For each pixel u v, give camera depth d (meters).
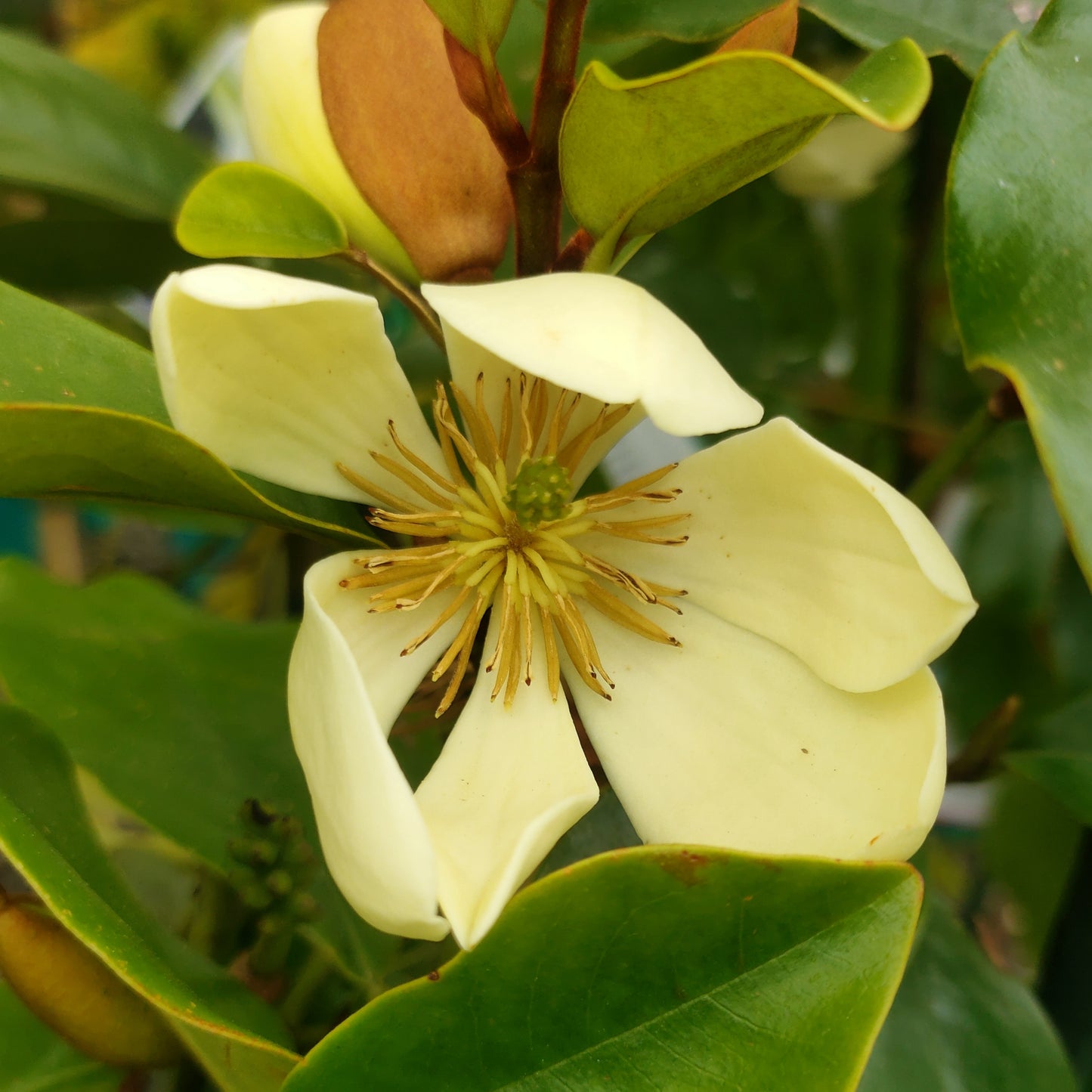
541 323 0.18
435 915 0.17
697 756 0.20
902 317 0.29
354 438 0.20
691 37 0.21
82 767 0.23
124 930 0.18
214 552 0.34
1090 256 0.18
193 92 0.38
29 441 0.18
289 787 0.24
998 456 0.30
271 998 0.21
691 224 0.30
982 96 0.19
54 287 0.28
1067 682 0.28
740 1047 0.17
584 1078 0.17
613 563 0.21
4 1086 0.22
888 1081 0.23
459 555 0.20
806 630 0.19
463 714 0.20
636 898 0.17
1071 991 0.24
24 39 0.26
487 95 0.19
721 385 0.18
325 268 0.27
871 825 0.19
